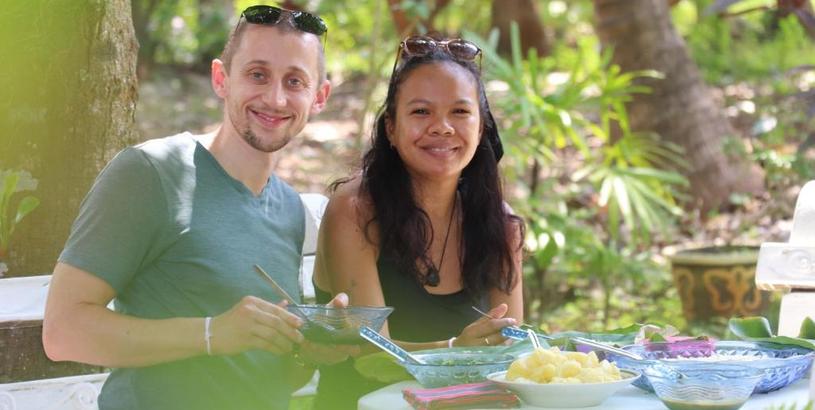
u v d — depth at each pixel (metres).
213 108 10.94
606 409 2.15
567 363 2.17
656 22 7.73
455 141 2.91
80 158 3.36
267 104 2.61
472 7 11.29
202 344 2.40
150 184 2.51
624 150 6.54
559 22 13.09
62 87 3.32
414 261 2.96
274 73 2.63
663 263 6.75
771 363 2.20
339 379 3.03
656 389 2.15
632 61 7.70
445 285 3.03
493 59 6.08
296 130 2.68
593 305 6.27
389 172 3.00
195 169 2.60
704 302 5.88
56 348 2.44
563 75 10.26
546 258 5.81
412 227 2.96
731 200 7.55
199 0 13.30
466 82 2.94
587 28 13.02
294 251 2.78
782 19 10.52
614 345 2.47
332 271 3.01
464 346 2.61
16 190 3.29
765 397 2.24
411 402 2.17
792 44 10.53
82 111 3.35
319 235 3.10
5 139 3.29
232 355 2.50
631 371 2.27
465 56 2.99
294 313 2.41
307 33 2.70
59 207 3.34
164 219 2.52
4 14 3.27
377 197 2.98
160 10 12.64
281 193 2.81
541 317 6.10
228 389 2.62
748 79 10.25
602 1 7.75
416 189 3.01
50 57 3.30
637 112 7.72
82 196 3.36
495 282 3.05
